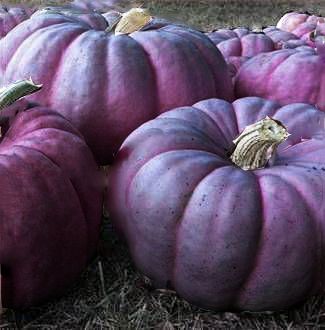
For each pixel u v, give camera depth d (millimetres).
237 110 1348
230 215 1117
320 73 1577
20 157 1154
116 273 1296
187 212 1139
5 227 1116
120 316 1208
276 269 1139
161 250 1169
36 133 1213
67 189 1179
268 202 1131
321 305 1238
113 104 1393
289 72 1589
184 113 1312
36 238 1143
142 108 1404
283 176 1171
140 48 1431
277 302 1178
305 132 1320
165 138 1222
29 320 1205
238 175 1157
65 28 1455
